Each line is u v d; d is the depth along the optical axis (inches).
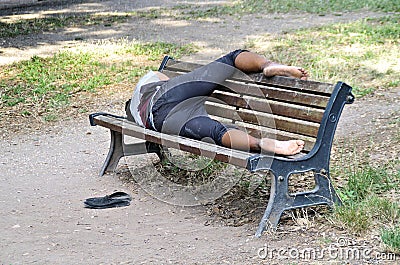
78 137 313.4
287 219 202.2
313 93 209.0
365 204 202.4
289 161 195.5
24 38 572.4
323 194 203.0
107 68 452.4
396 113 324.8
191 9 722.2
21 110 362.0
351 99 203.2
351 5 705.0
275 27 600.1
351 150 272.7
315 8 697.6
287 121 216.4
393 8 674.2
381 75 403.2
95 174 256.7
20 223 209.5
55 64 467.5
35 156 284.7
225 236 194.4
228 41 543.2
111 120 243.9
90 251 187.8
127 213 215.5
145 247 189.0
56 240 195.8
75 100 381.4
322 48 491.2
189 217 211.0
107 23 641.6
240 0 776.9
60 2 784.9
